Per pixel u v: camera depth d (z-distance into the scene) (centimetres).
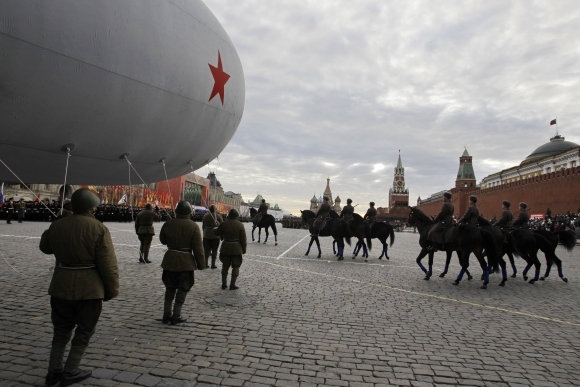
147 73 511
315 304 694
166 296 540
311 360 427
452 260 1633
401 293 838
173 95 561
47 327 496
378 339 510
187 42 571
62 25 420
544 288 990
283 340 488
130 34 482
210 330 516
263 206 2141
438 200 9394
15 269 891
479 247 956
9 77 406
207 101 635
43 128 466
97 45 450
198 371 384
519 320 643
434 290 894
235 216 798
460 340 521
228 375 378
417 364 429
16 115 437
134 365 392
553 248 1108
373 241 2923
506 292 909
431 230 1030
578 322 643
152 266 1055
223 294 741
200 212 5875
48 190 4478
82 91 457
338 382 374
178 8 566
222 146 782
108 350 430
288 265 1233
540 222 3903
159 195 5866
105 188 4706
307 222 1639
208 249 1084
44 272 869
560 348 503
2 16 385
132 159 603
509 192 5794
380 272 1163
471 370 418
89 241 339
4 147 476
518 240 1092
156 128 573
